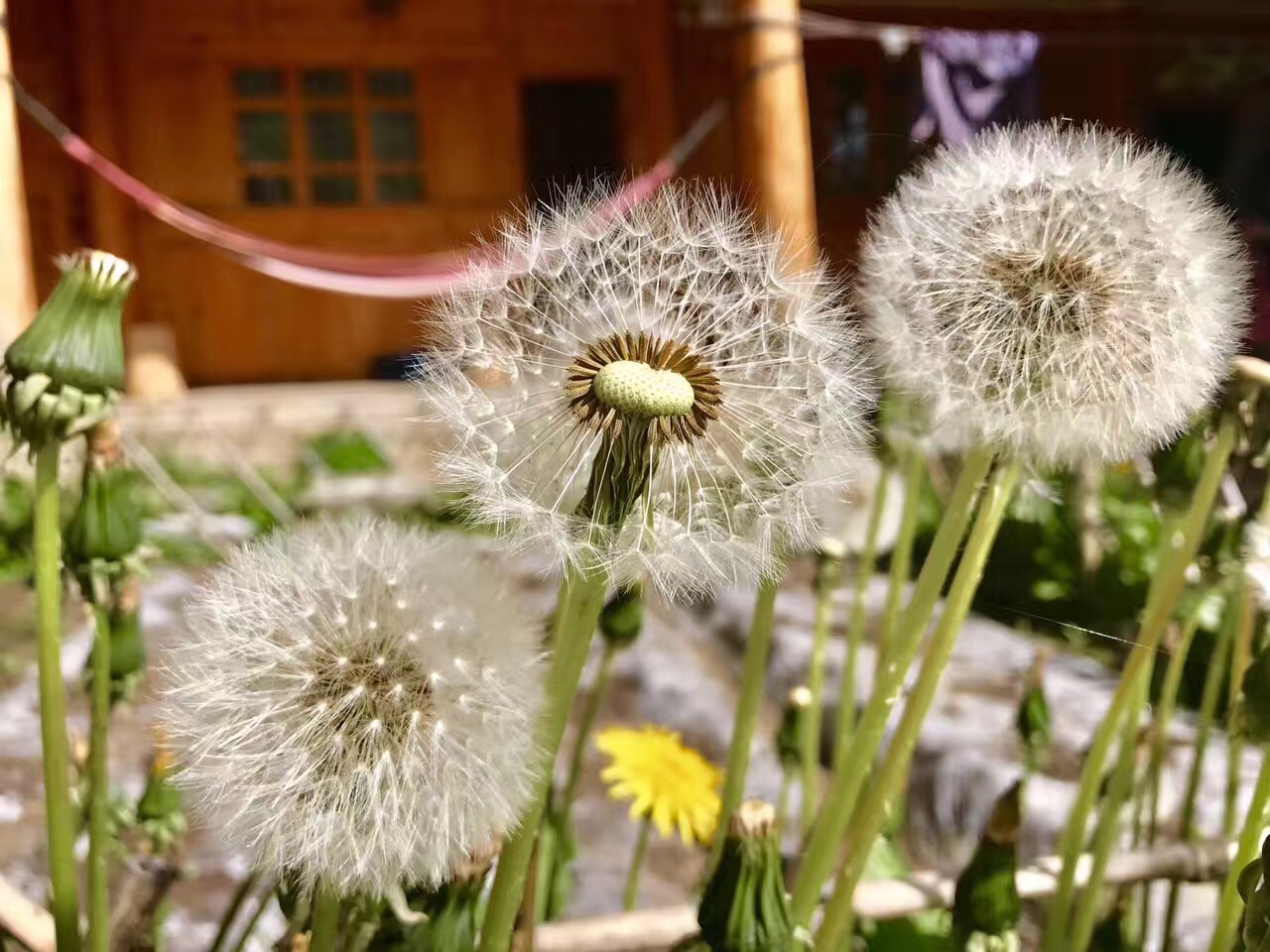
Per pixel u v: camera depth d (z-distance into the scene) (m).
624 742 0.24
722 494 0.11
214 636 0.11
